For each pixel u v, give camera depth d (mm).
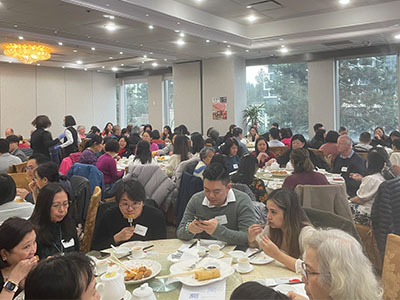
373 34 7742
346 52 9914
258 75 11656
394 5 7121
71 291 902
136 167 4297
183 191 3867
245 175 3334
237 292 817
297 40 8641
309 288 1145
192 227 2119
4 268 1661
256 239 2027
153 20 6906
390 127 9891
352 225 1975
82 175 4129
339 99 10469
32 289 897
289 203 1901
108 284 1357
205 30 7895
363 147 6320
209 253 1925
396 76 9703
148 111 13992
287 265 1746
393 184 2783
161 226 2482
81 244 2863
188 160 4805
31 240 1675
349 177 4504
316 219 2037
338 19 7723
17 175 3982
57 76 13227
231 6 7320
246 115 11227
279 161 5711
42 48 9312
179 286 1564
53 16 6574
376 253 2924
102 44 9266
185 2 7055
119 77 14891
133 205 2301
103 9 6113
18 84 12227
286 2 7098
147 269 1664
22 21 6965
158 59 11516
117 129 9539
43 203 2064
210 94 11516
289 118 11312
